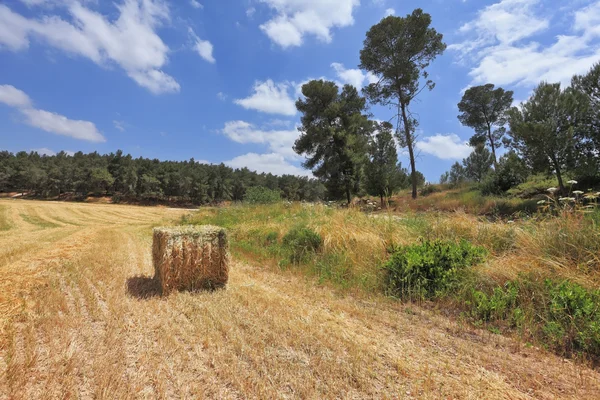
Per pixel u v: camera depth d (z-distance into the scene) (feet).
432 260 16.35
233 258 25.77
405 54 86.17
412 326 12.30
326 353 9.75
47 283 15.94
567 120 45.98
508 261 15.89
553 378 8.78
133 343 10.02
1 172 226.79
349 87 95.20
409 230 23.02
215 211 55.06
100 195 230.48
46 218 82.74
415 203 70.23
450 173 114.32
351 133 91.50
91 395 7.36
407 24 82.23
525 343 10.92
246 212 46.88
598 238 15.11
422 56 87.76
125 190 222.89
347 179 87.97
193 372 8.52
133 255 26.02
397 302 15.19
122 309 12.87
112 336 10.32
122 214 100.53
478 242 19.89
